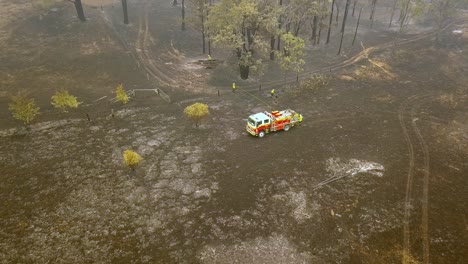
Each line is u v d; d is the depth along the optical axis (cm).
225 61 5112
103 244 2136
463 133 3444
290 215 2398
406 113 3828
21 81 4147
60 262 2009
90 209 2386
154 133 3312
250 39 4700
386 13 7969
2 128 3231
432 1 7369
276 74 4853
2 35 5141
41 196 2472
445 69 5084
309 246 2173
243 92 4288
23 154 2897
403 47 5925
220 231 2262
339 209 2458
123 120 3512
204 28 4872
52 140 3105
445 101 4125
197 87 4372
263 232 2264
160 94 4116
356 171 2847
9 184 2562
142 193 2552
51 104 3700
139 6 7031
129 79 4450
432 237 2247
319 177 2770
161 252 2102
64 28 5538
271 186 2661
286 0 5616
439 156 3077
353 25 7050
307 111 3838
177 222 2320
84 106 3728
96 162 2852
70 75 4397
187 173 2781
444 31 6744
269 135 3353
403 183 2722
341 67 5138
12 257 2023
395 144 3244
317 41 5953
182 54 5312
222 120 3603
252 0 4272
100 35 5503
